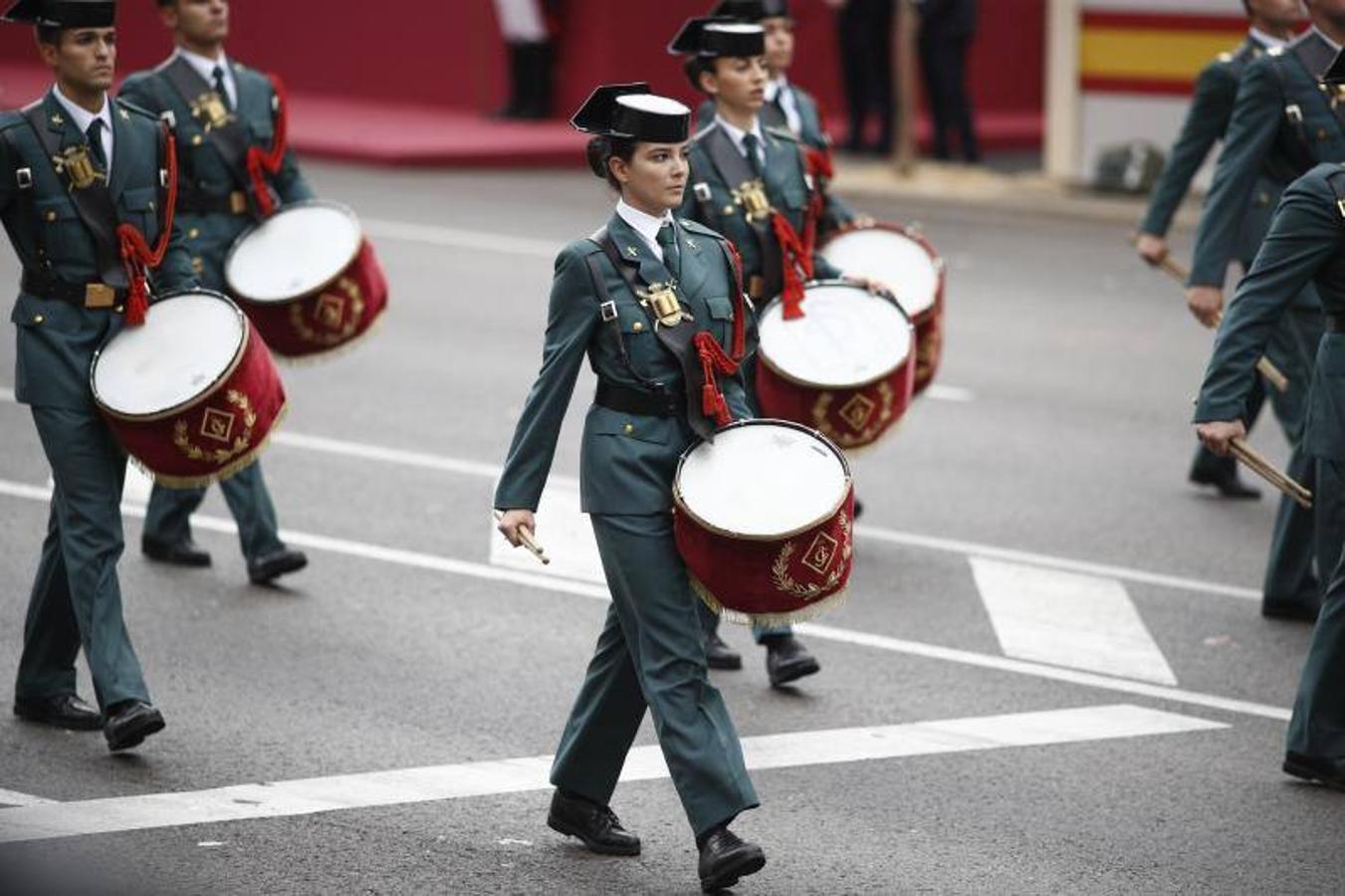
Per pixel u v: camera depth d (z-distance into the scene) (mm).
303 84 69250
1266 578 25031
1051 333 39688
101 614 19891
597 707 18078
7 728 20766
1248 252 25844
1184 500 29719
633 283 17609
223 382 19844
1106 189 54000
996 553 27281
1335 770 19828
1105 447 32281
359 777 19781
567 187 55750
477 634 23875
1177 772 20359
